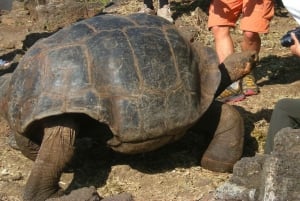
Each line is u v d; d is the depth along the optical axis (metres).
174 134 4.45
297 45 3.89
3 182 4.67
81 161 4.98
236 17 6.11
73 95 4.20
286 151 3.38
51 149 4.21
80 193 4.04
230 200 3.72
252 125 5.52
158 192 4.48
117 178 4.70
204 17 8.88
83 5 9.87
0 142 5.40
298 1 3.82
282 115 4.30
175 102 4.38
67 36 4.48
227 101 6.16
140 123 4.26
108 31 4.47
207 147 4.86
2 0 10.61
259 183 3.66
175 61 4.49
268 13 5.95
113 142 4.41
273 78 6.89
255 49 6.15
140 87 4.30
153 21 4.68
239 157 4.74
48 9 9.63
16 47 8.77
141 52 4.39
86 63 4.30
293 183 3.37
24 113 4.28
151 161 4.95
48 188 4.21
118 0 10.83
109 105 4.24
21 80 4.41
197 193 4.43
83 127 4.47
